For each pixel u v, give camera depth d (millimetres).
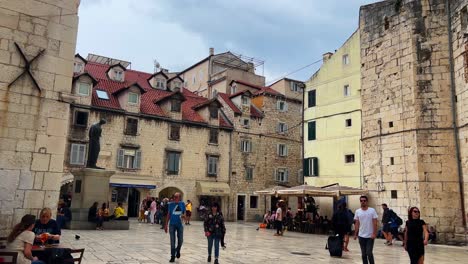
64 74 11672
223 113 44000
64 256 8281
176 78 45438
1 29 10812
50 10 11633
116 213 21859
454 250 17625
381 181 24203
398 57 23984
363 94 26328
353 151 28703
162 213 24641
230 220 40281
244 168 42094
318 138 31703
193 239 17906
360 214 10445
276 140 44844
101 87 37906
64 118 11547
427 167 21781
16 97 10859
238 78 51125
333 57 31625
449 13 22391
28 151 10867
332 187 25484
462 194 20828
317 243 18641
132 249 13430
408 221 9484
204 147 39906
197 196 38812
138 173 35812
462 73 21000
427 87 22422
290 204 42875
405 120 23078
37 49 11289
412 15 23469
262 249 15227
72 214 20688
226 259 12242
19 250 7441
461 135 21094
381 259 13750
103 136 34531
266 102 45031
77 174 21297
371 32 26172
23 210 10609
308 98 33438
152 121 37281
